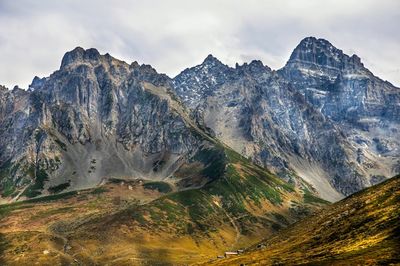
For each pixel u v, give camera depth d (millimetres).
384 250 138125
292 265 154125
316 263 144625
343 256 144625
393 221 162250
